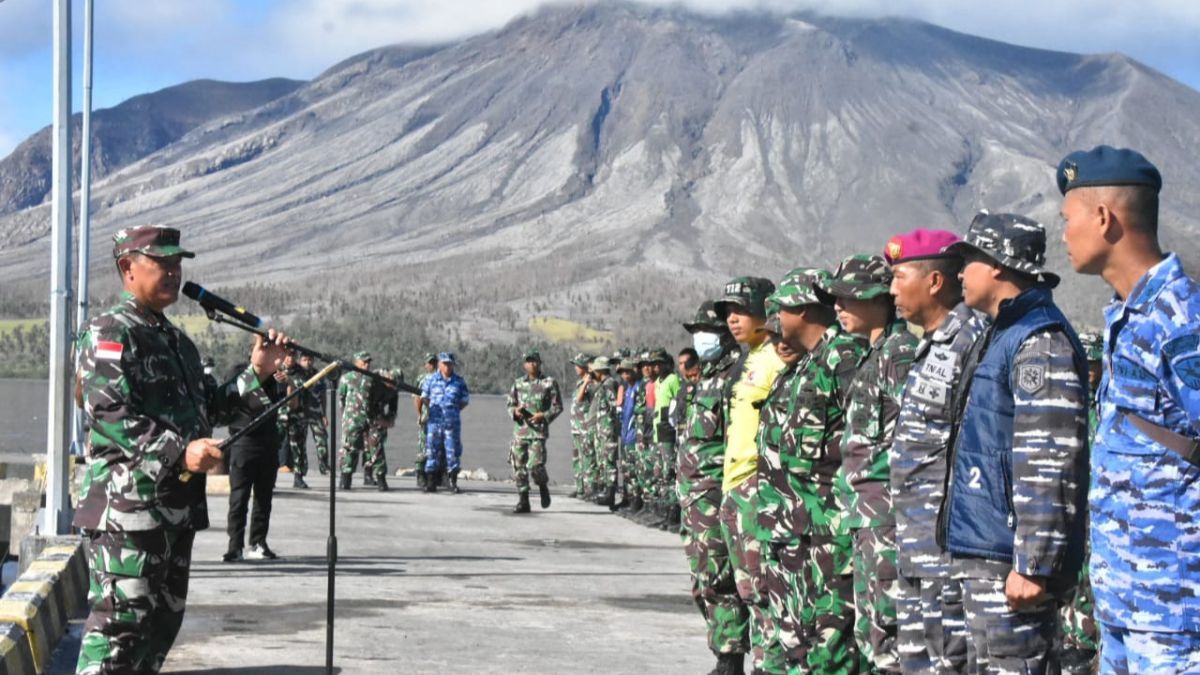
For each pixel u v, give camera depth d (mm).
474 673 9117
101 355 6859
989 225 5512
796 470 7324
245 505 14438
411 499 23969
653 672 9312
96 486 6922
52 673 8789
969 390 5504
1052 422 5195
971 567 5438
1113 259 4816
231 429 14117
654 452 19797
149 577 6910
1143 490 4629
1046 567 5164
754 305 8180
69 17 12805
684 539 9336
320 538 16906
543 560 15594
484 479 34906
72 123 12531
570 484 37719
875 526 6586
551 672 9227
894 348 6602
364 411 25578
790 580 7395
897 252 6320
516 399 22062
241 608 11406
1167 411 4609
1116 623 4691
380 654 9641
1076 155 4898
